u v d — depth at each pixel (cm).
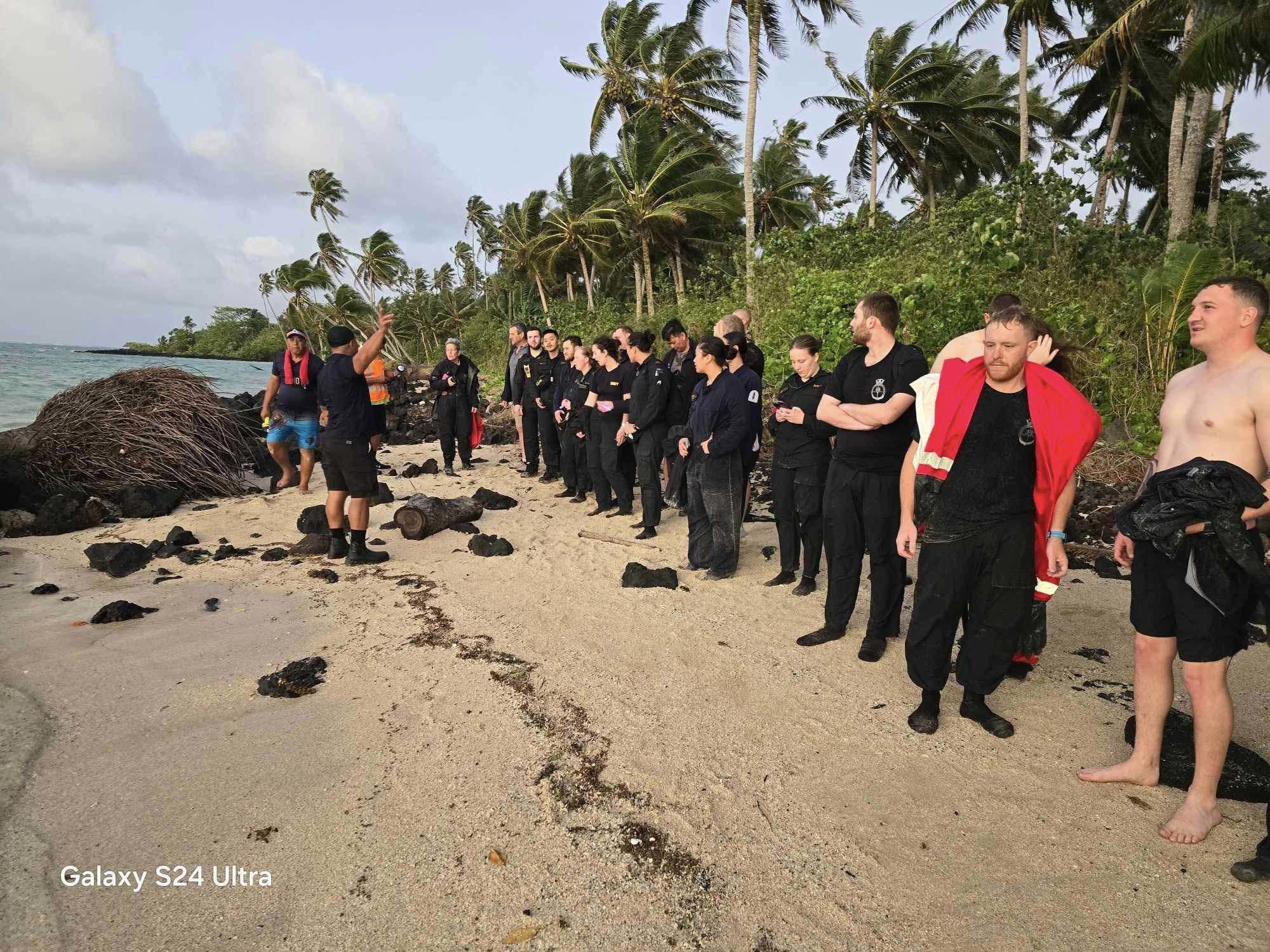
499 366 3825
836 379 397
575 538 662
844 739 309
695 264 3219
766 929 211
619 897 223
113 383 870
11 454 778
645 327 2528
